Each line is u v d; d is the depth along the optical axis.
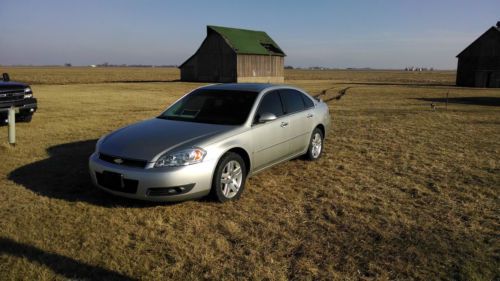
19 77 58.53
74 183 5.91
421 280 3.52
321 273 3.61
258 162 5.82
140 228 4.42
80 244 4.02
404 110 17.44
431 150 8.81
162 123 5.77
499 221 4.82
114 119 13.19
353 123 13.08
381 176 6.69
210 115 5.90
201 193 4.92
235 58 47.94
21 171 6.51
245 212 4.98
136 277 3.47
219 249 4.00
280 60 54.69
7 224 4.41
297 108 6.91
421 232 4.48
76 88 32.12
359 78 83.56
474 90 37.16
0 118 10.55
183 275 3.53
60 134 10.04
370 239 4.30
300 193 5.74
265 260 3.81
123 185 4.77
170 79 59.12
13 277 3.41
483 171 7.08
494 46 46.09
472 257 3.92
